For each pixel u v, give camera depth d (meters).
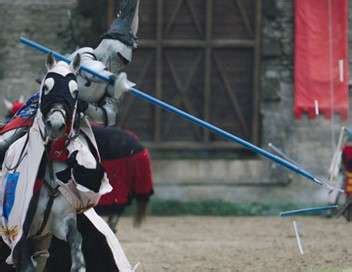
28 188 20.69
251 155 47.88
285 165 22.72
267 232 39.81
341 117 47.66
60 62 21.06
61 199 20.89
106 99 21.55
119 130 27.12
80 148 20.94
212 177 47.31
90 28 47.47
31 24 47.34
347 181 35.88
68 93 20.48
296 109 47.66
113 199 26.84
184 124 47.59
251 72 47.69
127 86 21.33
